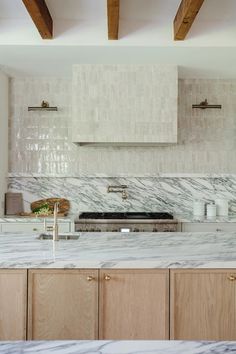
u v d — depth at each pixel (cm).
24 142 452
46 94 450
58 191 452
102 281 199
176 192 450
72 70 401
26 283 198
